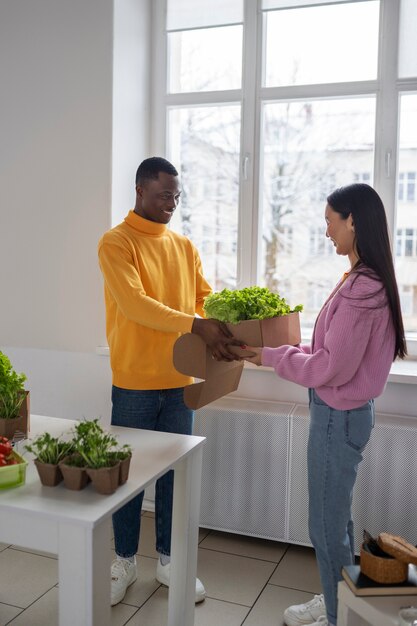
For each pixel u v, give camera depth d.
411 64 2.98
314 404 2.06
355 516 2.70
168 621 2.13
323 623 2.22
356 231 1.95
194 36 3.33
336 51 3.10
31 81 3.21
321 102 3.15
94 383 3.23
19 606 2.38
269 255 3.28
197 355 2.11
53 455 1.69
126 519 2.49
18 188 3.28
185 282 2.59
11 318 3.37
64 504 1.56
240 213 3.28
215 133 3.34
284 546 2.94
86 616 1.51
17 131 3.26
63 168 3.18
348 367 1.91
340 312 1.90
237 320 2.07
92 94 3.10
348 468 2.00
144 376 2.43
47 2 3.14
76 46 3.11
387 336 1.95
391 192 3.04
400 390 2.83
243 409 2.87
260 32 3.17
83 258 3.19
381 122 3.03
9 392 1.97
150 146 3.43
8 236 3.33
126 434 2.11
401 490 2.64
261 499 2.85
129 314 2.31
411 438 2.62
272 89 3.18
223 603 2.46
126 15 3.13
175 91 3.39
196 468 2.07
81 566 1.50
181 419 2.55
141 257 2.43
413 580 1.77
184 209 3.42
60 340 3.28
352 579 1.77
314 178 3.19
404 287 3.08
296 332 2.20
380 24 3.01
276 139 3.23
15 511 1.54
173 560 2.09
